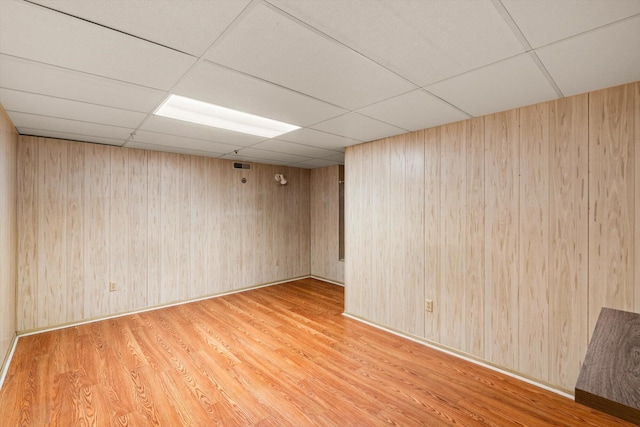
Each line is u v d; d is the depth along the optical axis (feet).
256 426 6.25
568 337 7.22
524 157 7.87
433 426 6.24
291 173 18.92
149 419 6.44
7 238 8.66
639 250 6.33
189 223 14.64
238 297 15.40
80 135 10.69
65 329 11.09
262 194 17.49
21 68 5.61
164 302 13.87
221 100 7.29
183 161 14.46
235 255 16.37
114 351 9.43
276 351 9.54
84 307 11.80
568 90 6.77
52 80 6.13
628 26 4.33
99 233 12.14
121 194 12.67
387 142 11.18
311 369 8.48
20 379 7.84
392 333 10.96
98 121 8.98
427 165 9.94
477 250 8.79
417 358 9.10
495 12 4.08
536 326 7.70
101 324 11.64
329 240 18.75
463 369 8.45
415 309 10.36
